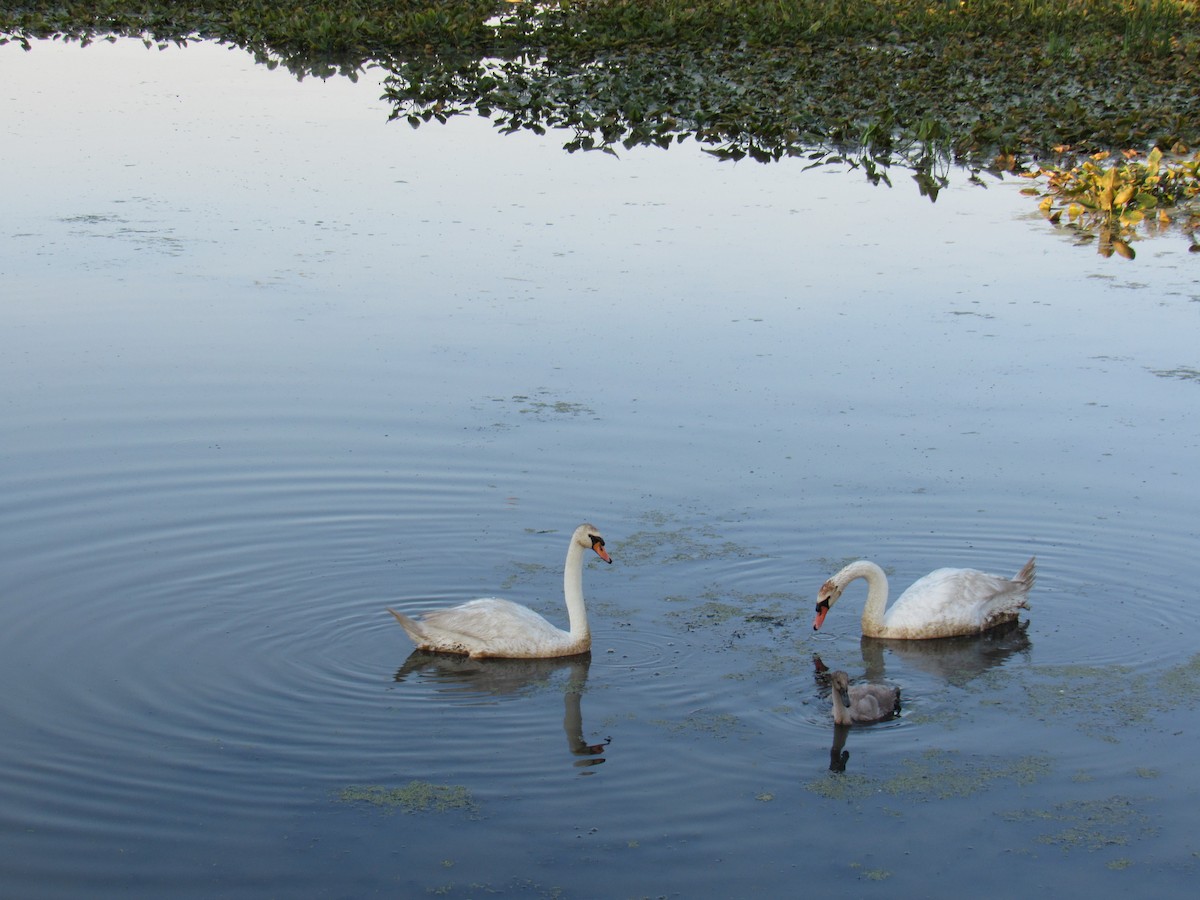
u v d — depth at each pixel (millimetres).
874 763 9516
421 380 16703
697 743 9797
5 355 17266
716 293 20094
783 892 8086
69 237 22266
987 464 14492
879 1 45656
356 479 14109
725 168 28047
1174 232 24000
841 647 11422
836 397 16266
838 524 13344
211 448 14758
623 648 11289
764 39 41031
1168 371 17031
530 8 45750
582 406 15969
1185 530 13070
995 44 40562
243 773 9305
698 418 15680
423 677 10797
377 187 25984
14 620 11422
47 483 13883
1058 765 9492
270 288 19984
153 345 17703
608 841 8578
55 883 8109
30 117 31781
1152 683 10695
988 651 11359
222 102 34188
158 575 12211
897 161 28906
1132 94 34562
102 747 9602
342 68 39375
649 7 45250
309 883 8141
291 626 11500
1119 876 8242
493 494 13891
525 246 22297
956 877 8242
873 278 20922
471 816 8836
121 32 44906
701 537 13117
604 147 29500
